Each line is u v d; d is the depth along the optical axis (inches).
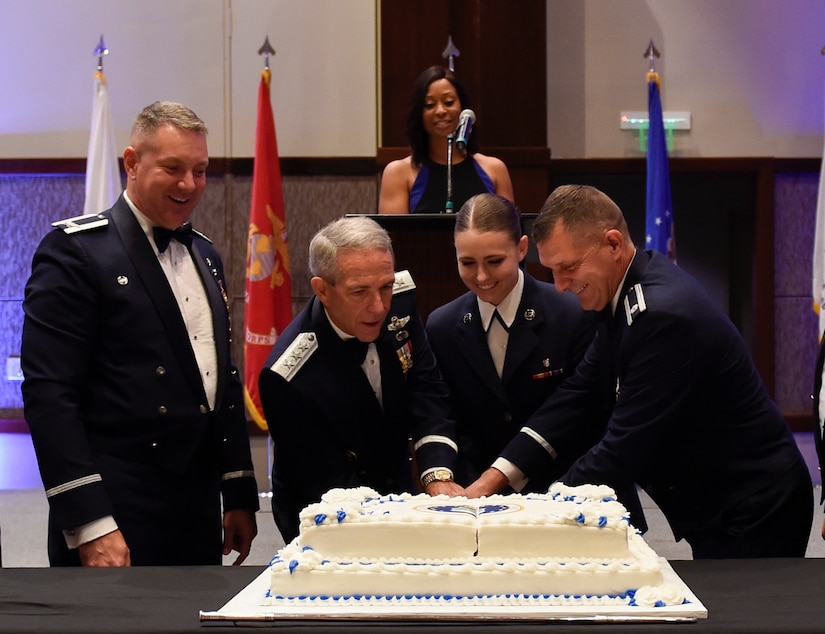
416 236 113.9
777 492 87.0
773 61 251.4
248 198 247.9
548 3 250.7
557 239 86.7
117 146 250.4
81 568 70.1
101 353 88.4
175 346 89.2
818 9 250.2
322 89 248.7
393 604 59.7
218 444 93.6
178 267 93.0
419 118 152.1
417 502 71.2
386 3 237.8
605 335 91.4
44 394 83.9
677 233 265.6
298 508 94.3
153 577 67.6
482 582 60.8
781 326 257.0
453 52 217.2
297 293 249.9
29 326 86.2
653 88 228.5
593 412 95.8
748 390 88.2
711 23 250.8
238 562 98.0
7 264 258.5
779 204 255.3
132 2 249.9
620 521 63.5
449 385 101.1
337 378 90.3
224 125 249.0
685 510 92.9
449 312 102.0
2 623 56.8
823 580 65.1
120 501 86.7
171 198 88.1
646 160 248.8
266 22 248.7
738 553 86.7
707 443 89.4
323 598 60.8
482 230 92.4
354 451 92.3
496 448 101.3
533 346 98.3
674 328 84.1
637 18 250.8
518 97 236.4
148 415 87.7
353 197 248.8
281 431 91.7
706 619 56.4
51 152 254.4
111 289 87.3
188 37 249.6
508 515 64.7
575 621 56.0
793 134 252.2
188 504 91.1
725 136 252.4
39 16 252.5
